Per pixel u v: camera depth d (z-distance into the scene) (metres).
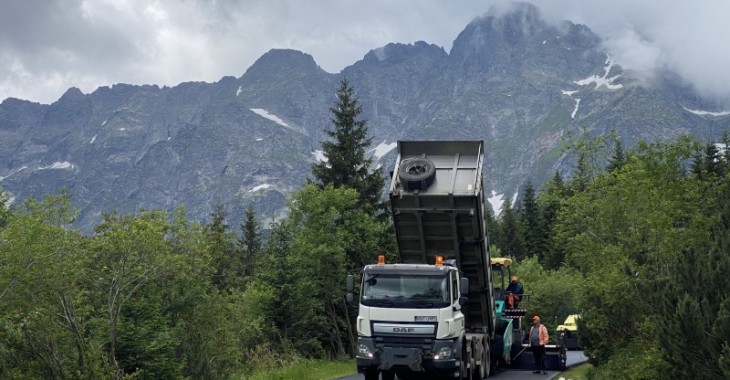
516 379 22.36
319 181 41.72
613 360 19.19
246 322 26.59
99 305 17.64
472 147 21.69
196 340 19.12
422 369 18.16
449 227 21.69
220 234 22.30
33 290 15.65
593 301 20.30
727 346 11.02
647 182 20.92
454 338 18.52
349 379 22.70
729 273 12.70
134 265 17.20
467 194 20.72
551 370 26.81
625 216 22.48
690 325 12.09
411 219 21.77
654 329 14.95
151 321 17.62
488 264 22.72
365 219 35.91
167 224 18.94
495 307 24.62
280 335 31.44
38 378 15.66
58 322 16.05
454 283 19.17
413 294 18.55
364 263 36.09
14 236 15.34
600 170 28.33
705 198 21.23
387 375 20.78
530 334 25.69
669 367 14.02
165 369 17.56
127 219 18.00
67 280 16.09
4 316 15.25
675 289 13.23
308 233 33.53
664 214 19.48
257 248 60.09
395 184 21.42
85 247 16.97
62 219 18.00
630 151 24.16
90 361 15.84
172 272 18.25
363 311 18.67
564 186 28.31
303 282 31.83
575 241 25.33
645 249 20.33
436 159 21.80
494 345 24.23
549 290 59.16
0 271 15.18
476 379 21.45
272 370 26.05
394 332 18.31
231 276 31.64
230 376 21.42
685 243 18.42
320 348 33.34
